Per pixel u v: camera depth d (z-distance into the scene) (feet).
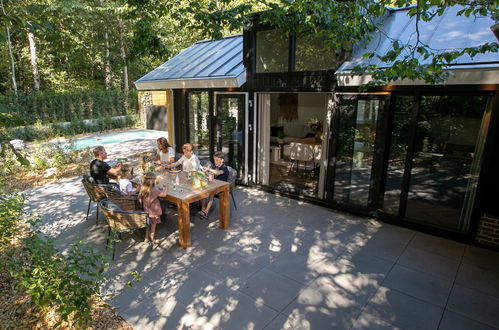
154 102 49.19
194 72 25.27
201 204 19.10
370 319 10.59
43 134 48.44
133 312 10.82
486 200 14.83
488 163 14.44
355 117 18.16
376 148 17.52
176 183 16.66
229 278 12.78
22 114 50.31
